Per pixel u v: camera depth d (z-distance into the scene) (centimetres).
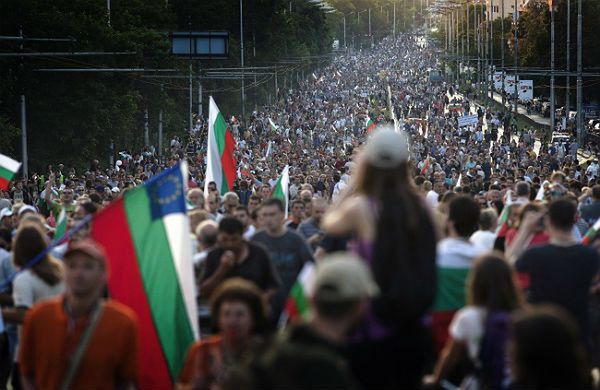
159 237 1941
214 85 19862
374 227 1407
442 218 2036
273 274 2130
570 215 1895
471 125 19300
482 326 1627
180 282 1938
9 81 10781
